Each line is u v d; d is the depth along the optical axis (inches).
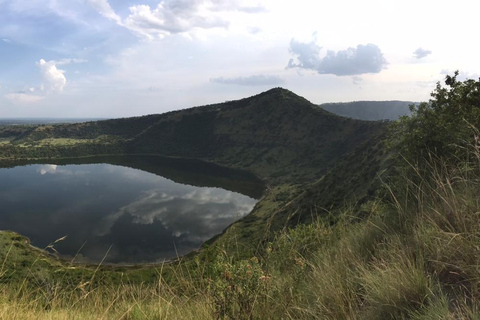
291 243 138.7
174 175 7135.8
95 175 7214.6
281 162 7283.5
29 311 125.9
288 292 113.7
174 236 3422.7
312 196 2669.8
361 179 2039.9
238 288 107.5
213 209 4471.0
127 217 4210.1
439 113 309.4
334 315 98.9
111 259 2815.0
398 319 85.5
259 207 2667.3
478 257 83.6
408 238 118.3
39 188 5890.8
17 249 2438.5
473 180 112.5
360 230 147.1
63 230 3681.1
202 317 110.8
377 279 98.6
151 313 120.1
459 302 80.0
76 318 123.0
